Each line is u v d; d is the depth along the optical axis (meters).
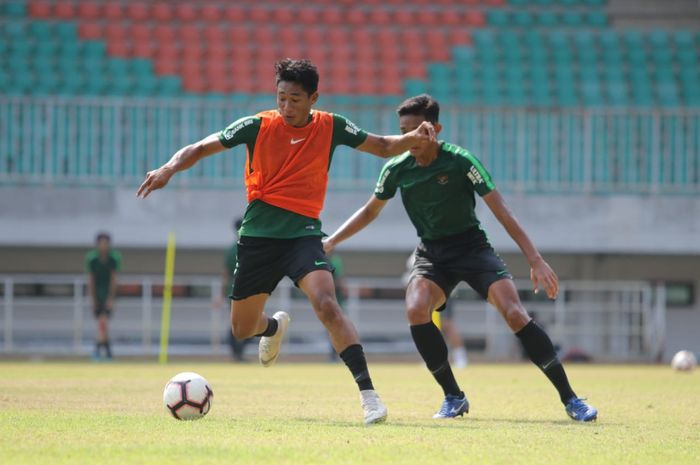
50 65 86.75
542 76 89.50
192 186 73.00
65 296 73.88
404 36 94.38
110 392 31.53
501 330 75.31
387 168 24.70
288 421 22.25
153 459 15.66
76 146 74.19
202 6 96.19
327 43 93.31
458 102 86.56
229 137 21.62
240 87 87.56
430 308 24.28
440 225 24.23
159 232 72.56
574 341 75.94
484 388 37.19
